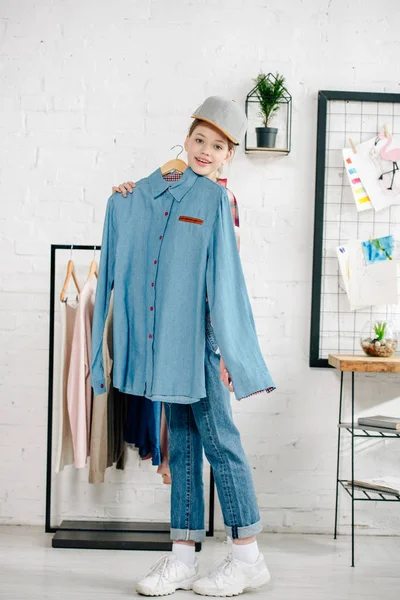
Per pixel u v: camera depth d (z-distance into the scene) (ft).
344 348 10.46
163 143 10.31
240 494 7.95
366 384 10.46
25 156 10.30
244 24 10.29
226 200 7.83
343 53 10.35
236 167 10.37
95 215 10.34
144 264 7.91
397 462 10.50
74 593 7.93
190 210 7.80
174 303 7.68
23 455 10.40
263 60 10.31
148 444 9.47
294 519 10.46
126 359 7.93
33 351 10.39
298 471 10.47
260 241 10.41
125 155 10.32
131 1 10.24
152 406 9.23
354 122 10.37
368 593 8.17
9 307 10.37
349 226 10.43
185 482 8.16
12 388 10.39
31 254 10.34
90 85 10.27
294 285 10.43
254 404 10.45
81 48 10.25
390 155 10.30
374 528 10.46
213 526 10.07
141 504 10.41
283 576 8.65
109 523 10.12
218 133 7.84
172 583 7.95
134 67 10.27
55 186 10.33
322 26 10.34
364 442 10.50
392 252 10.30
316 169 10.32
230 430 8.00
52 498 10.41
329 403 10.47
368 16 10.35
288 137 10.25
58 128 10.29
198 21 10.27
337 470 10.19
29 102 10.27
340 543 10.03
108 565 8.84
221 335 7.57
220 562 8.11
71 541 9.41
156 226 7.89
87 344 9.24
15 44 10.23
